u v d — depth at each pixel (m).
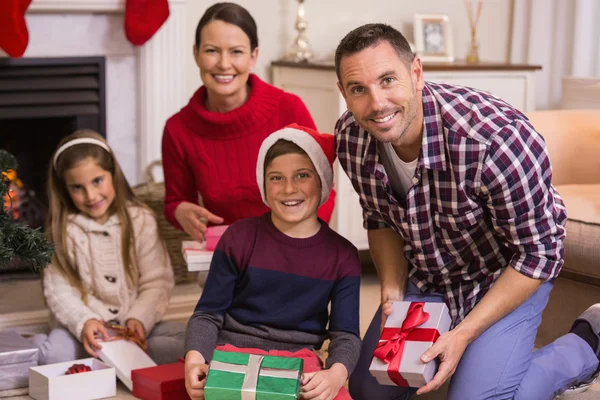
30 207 3.44
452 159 1.70
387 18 3.71
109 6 3.13
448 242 1.86
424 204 1.79
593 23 3.65
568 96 3.44
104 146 2.48
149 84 3.25
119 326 2.36
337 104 3.08
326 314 2.03
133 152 3.35
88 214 2.47
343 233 3.18
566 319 2.45
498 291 1.80
